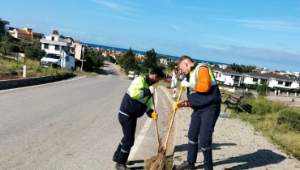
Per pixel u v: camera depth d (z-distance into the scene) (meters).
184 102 4.56
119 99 12.34
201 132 4.16
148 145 5.97
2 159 4.31
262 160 5.29
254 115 11.79
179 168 4.46
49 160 4.49
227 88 54.72
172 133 7.16
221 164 4.87
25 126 6.28
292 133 8.69
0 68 16.69
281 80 78.75
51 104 9.26
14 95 10.18
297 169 4.97
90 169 4.32
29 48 37.12
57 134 5.95
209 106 4.15
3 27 79.81
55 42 56.72
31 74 16.59
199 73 4.10
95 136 6.14
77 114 8.16
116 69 67.75
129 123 4.27
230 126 8.31
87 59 46.69
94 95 12.77
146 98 4.27
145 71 54.69
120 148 4.65
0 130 5.77
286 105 15.00
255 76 78.88
